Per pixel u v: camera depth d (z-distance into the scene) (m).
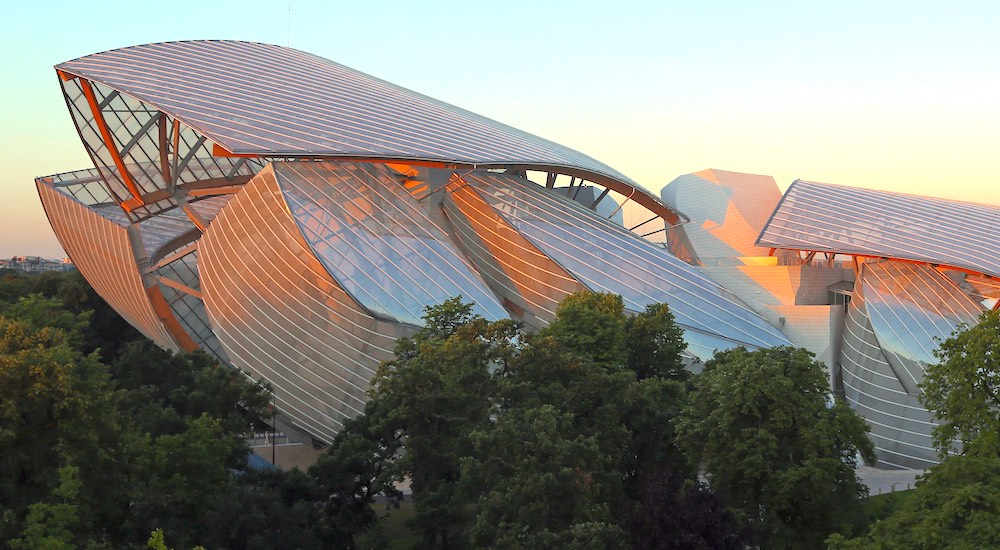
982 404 34.59
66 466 33.69
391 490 48.88
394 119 81.38
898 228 81.69
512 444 38.75
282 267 66.50
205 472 41.97
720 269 86.69
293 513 44.28
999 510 29.14
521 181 84.12
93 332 112.00
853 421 44.09
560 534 34.66
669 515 36.81
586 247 76.62
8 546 31.28
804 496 41.22
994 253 75.75
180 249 81.69
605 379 46.31
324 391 66.06
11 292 127.69
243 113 75.12
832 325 79.56
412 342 56.97
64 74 78.06
